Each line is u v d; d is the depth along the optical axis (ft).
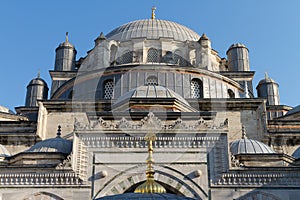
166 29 163.94
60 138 107.14
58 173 91.66
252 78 157.07
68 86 142.41
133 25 166.09
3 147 111.24
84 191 90.68
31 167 91.97
